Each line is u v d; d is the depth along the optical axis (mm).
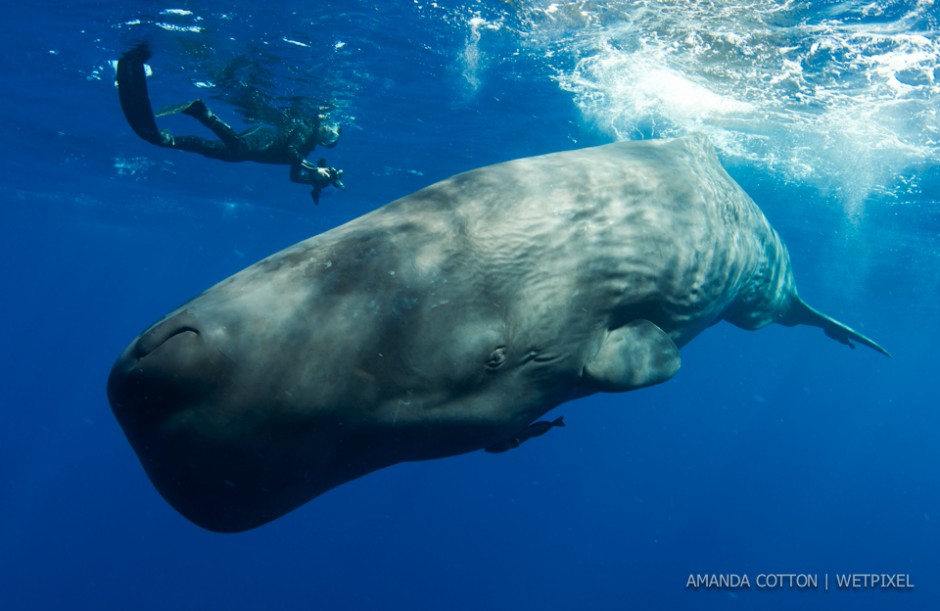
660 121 16188
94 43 13852
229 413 3135
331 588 42094
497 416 4156
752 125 15633
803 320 9844
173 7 11766
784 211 23000
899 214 20656
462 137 19172
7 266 80500
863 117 14117
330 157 22547
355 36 12742
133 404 3086
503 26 12109
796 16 10500
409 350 3615
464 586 43656
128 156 24516
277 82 15117
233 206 33562
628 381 4359
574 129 17484
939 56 10961
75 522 50219
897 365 75250
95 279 88750
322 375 3336
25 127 22000
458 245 3939
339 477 3900
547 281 4156
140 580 41719
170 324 3102
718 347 72875
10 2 12219
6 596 39531
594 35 12125
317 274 3510
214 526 3609
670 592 44531
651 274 4773
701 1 10445
